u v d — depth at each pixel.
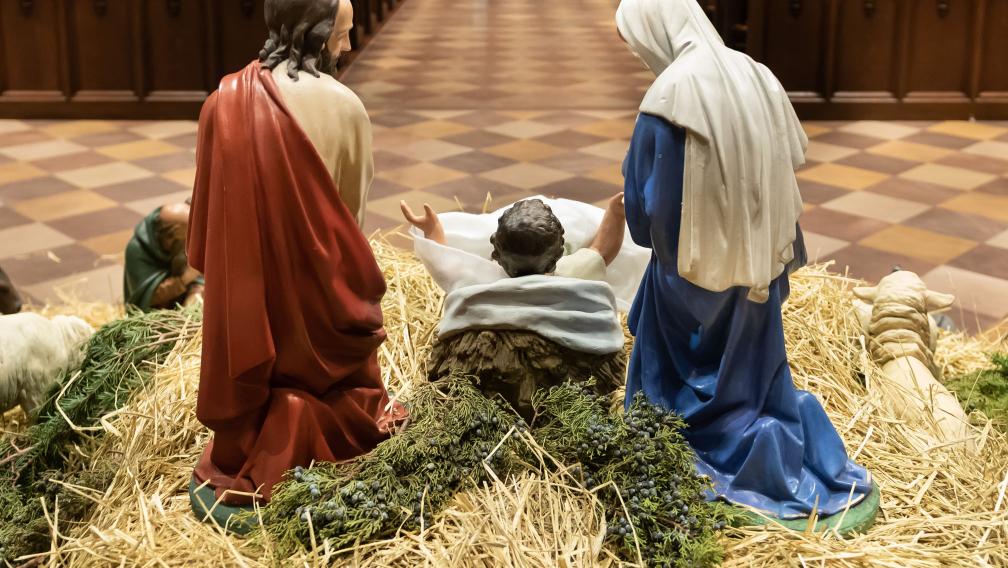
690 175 2.35
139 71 8.18
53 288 4.96
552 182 6.45
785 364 2.58
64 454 2.97
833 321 3.46
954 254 5.33
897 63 8.07
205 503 2.54
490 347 2.70
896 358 3.24
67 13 8.08
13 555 2.48
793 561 2.33
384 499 2.42
